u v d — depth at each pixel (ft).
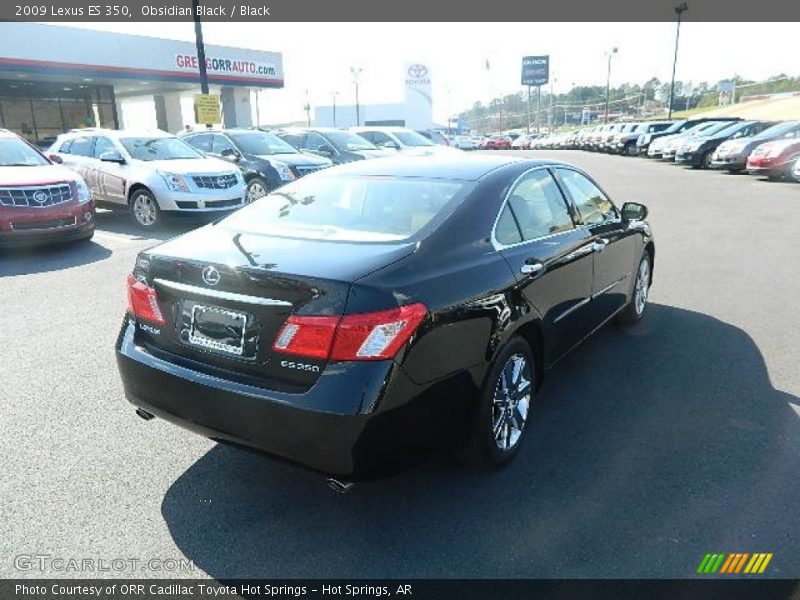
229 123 107.45
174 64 90.63
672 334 17.58
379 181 12.27
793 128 66.13
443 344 9.00
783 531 9.18
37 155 30.94
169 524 9.45
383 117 248.73
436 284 9.18
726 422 12.45
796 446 11.53
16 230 26.43
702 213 40.75
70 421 12.46
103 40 81.87
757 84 293.84
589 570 8.48
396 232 10.39
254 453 8.97
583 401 13.39
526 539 9.09
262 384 8.66
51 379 14.42
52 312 19.42
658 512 9.64
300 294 8.42
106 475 10.66
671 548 8.86
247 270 8.77
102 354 15.97
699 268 25.77
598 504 9.86
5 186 26.27
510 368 10.85
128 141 36.88
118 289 22.04
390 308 8.38
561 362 15.60
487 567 8.56
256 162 40.96
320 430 8.22
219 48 96.48
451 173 12.25
